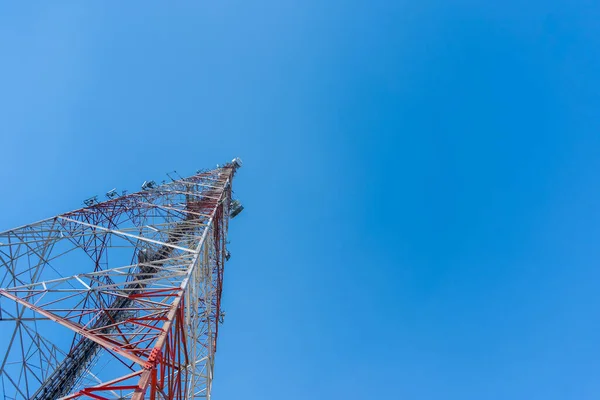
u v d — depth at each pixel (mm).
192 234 26953
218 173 47406
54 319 14844
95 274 18625
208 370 24406
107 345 13180
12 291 16703
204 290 25797
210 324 26625
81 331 14273
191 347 21859
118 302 23891
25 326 17234
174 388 14773
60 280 17766
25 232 22375
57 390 20188
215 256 30188
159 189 35969
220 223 34000
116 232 22828
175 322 14852
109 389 11672
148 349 13148
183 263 20750
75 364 21828
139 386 10594
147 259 25672
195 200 34844
